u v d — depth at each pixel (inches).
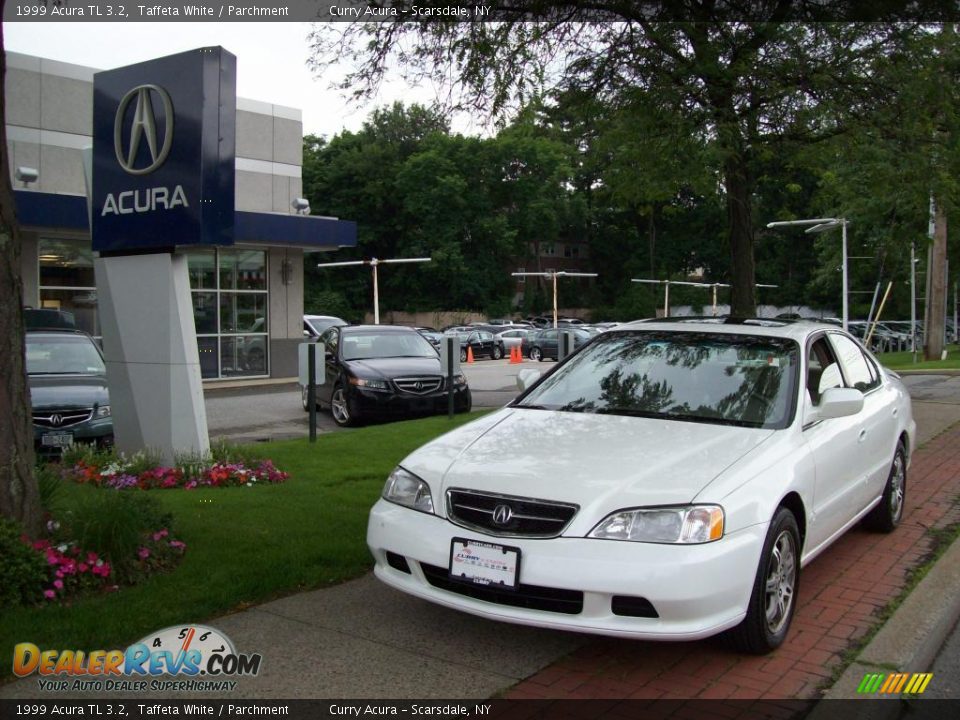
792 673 162.2
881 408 248.7
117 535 197.5
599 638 176.4
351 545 228.4
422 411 533.0
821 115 371.6
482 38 326.0
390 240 3233.3
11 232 191.3
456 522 166.9
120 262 327.6
